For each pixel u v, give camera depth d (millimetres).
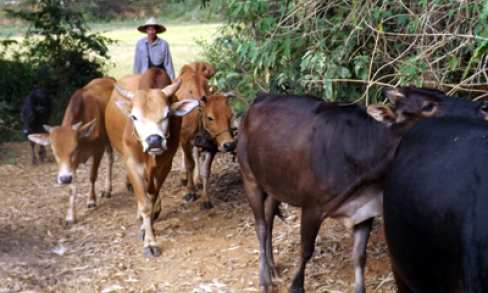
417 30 4883
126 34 28141
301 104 4094
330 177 3648
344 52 4988
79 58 12578
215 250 5305
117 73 15641
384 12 4805
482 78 4887
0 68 11891
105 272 4945
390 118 3348
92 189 6711
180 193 7172
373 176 3545
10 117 10609
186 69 7391
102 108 6883
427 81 4594
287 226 5695
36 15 12500
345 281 4484
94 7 31406
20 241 5680
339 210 3713
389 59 5156
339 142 3643
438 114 3197
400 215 2586
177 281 4723
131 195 7230
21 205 6867
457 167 2359
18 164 8852
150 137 4766
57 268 5059
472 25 4410
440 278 2369
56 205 6852
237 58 7012
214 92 6828
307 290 4398
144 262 5152
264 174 4230
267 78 5781
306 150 3787
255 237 5543
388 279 4402
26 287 4664
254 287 4535
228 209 6445
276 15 6320
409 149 2764
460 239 2178
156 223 6152
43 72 12023
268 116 4242
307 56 5230
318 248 5090
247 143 4438
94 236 5812
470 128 2553
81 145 6352
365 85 5520
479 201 2143
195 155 7293
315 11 5008
